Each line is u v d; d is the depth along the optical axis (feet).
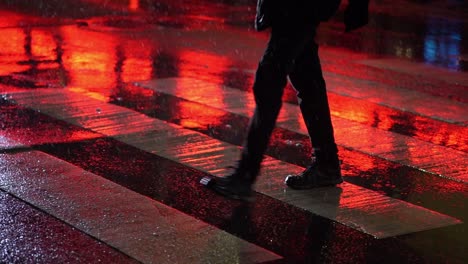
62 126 34.30
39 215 24.00
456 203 27.17
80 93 40.65
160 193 26.61
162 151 31.37
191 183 27.78
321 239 23.34
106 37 58.49
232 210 25.34
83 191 26.27
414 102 42.65
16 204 24.81
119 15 69.67
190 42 58.18
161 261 21.06
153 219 24.08
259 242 22.84
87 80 43.91
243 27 66.64
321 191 27.58
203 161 30.32
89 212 24.39
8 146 30.94
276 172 29.50
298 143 33.94
